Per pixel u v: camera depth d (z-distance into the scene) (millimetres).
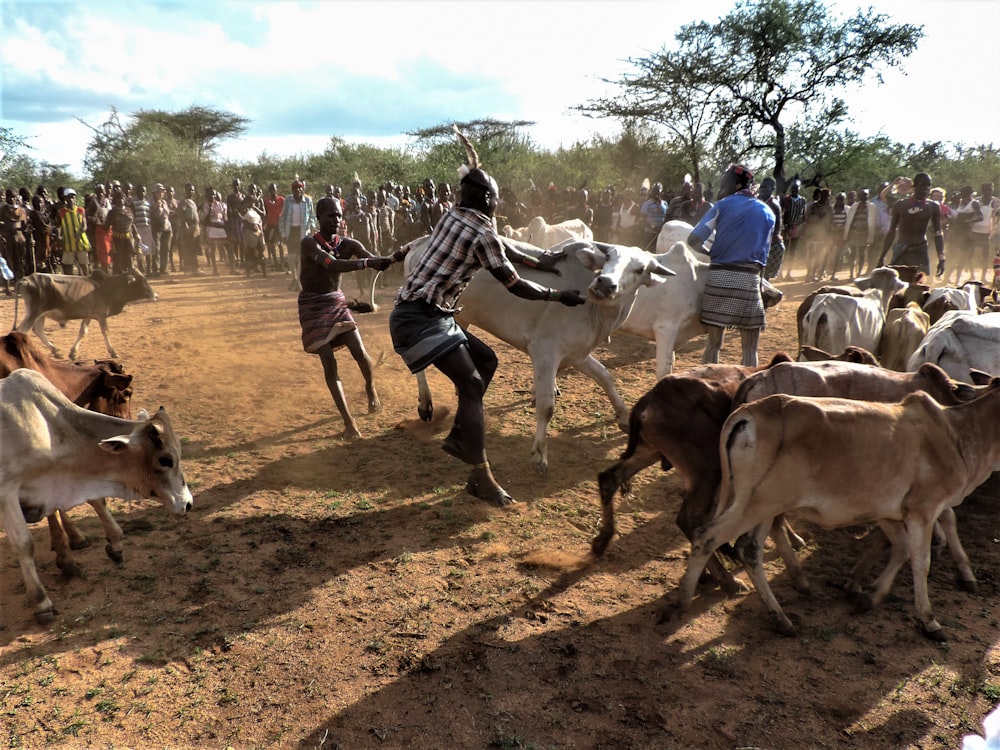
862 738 3240
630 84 30125
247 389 8461
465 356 5035
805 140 29156
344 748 3180
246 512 5340
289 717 3355
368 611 4148
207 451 6520
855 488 3914
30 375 4062
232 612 4129
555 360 6004
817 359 5496
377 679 3605
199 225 19484
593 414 7586
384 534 5047
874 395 4703
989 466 4188
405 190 21234
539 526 5230
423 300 4918
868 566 4387
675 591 4422
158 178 25281
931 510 3988
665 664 3742
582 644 3891
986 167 29078
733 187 6797
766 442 3836
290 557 4723
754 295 6762
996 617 4176
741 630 4059
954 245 15812
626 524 5297
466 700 3467
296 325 12094
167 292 15781
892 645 3922
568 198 23672
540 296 5020
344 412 6820
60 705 3402
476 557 4777
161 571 4531
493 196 4863
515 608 4211
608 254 5570
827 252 17250
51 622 4008
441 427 7152
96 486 4266
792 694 3523
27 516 4094
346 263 6059
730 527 3955
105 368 5074
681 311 7012
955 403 4543
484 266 4840
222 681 3582
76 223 15945
